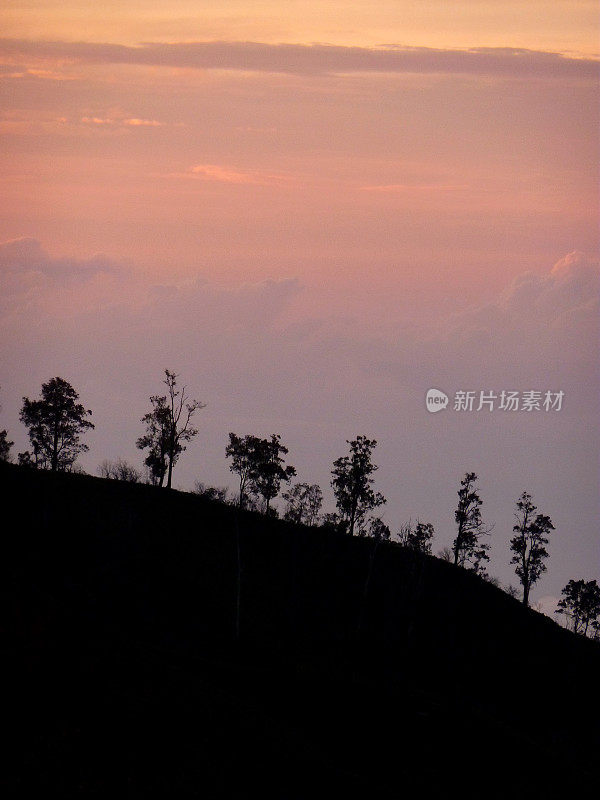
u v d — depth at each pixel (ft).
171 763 166.40
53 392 373.81
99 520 341.82
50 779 150.00
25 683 181.47
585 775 234.17
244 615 307.37
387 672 291.58
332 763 190.70
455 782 202.90
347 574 364.58
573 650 357.00
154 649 236.63
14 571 269.64
